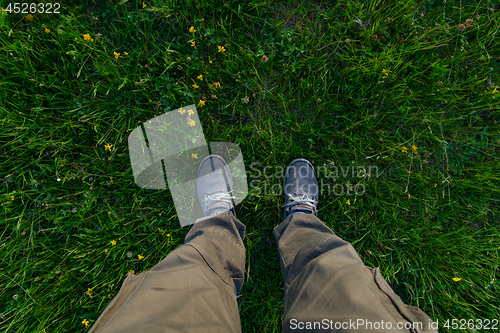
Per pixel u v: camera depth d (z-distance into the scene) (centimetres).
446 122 179
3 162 161
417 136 176
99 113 168
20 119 163
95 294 165
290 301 117
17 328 158
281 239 153
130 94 171
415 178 175
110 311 96
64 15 165
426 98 177
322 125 176
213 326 95
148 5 169
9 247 161
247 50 174
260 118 175
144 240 174
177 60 167
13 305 159
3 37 160
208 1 167
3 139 164
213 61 175
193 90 171
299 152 178
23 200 164
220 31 171
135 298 98
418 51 177
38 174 166
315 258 122
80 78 171
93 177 170
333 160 178
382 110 178
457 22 178
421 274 172
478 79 179
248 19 173
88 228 170
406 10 172
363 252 179
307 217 156
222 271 129
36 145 162
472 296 171
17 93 163
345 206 175
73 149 170
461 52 173
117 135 167
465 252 173
